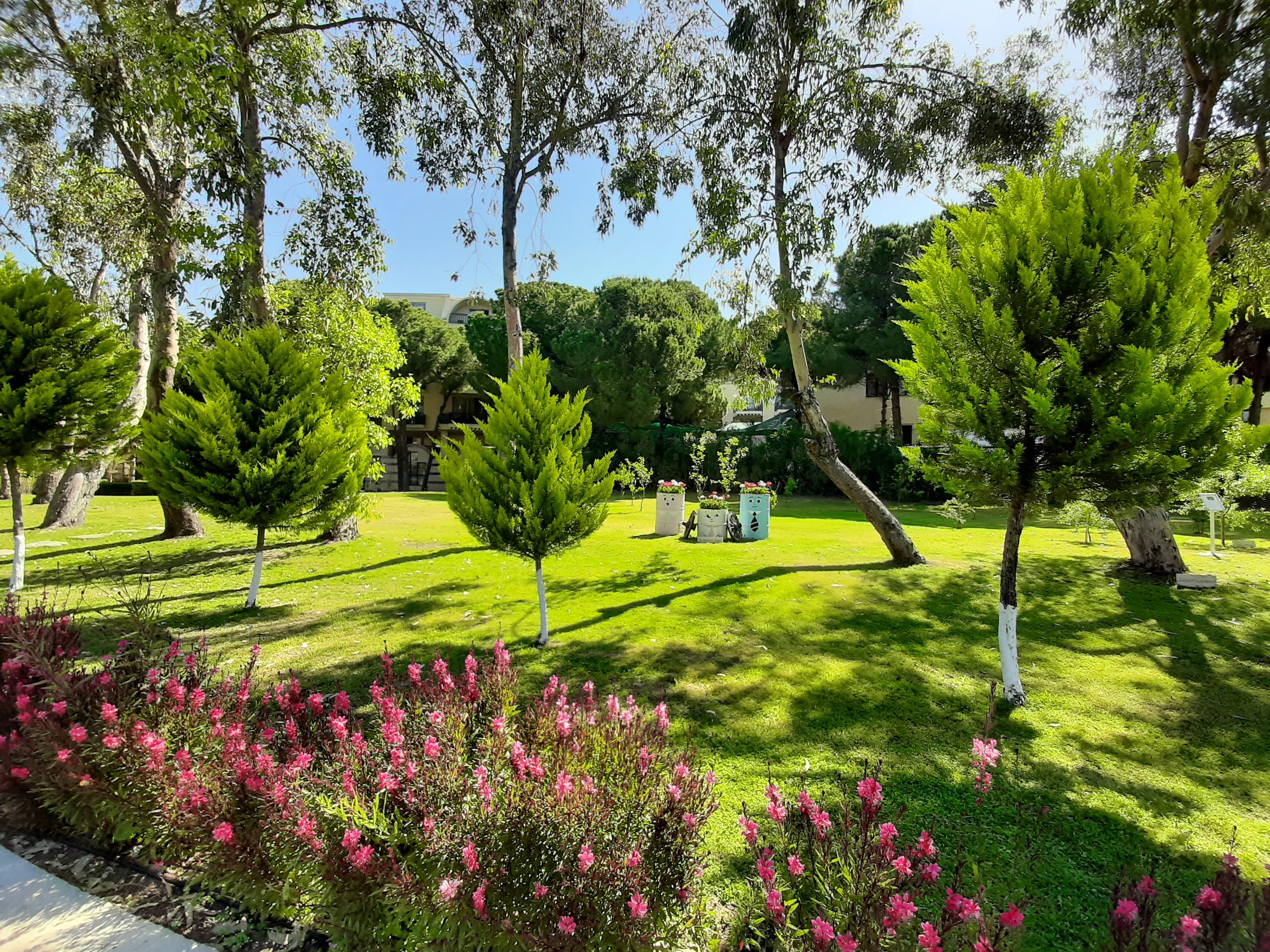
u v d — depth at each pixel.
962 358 4.04
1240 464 3.65
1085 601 6.60
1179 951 1.39
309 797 2.09
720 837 2.69
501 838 1.80
